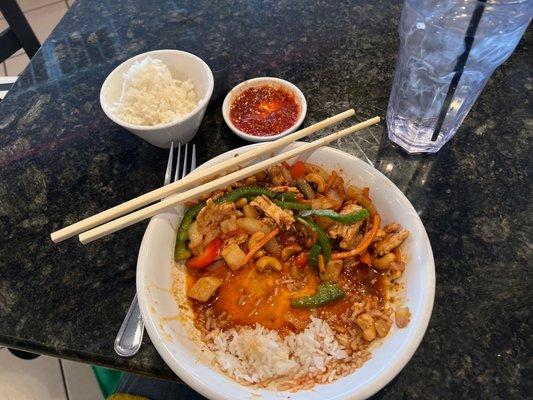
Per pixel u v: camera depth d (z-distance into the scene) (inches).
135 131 12.0
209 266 10.7
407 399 9.2
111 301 10.8
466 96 11.9
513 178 12.3
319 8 17.3
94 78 16.1
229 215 10.7
